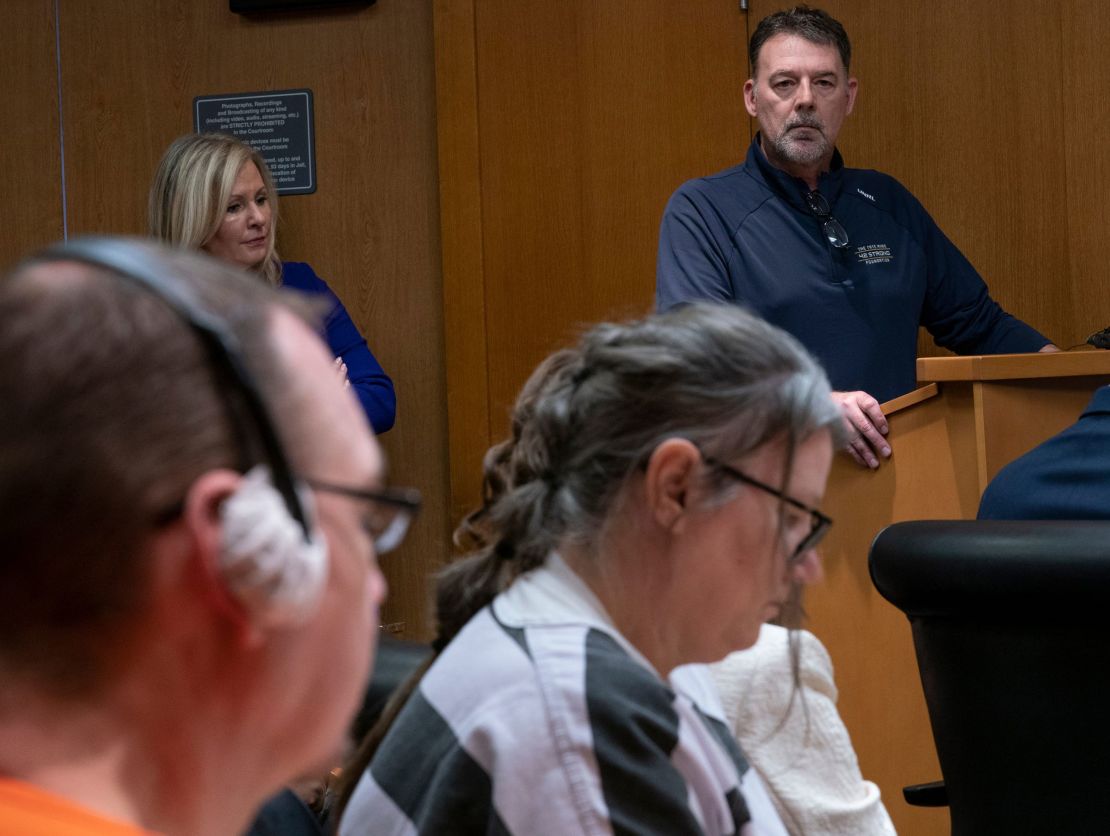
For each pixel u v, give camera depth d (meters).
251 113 4.60
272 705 0.60
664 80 4.40
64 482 0.53
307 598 0.58
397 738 1.22
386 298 4.56
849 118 4.35
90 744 0.56
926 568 1.77
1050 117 4.24
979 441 2.76
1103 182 4.21
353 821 1.22
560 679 1.16
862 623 2.80
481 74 4.45
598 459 1.24
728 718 1.47
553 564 1.27
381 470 0.65
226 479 0.55
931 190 4.31
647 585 1.25
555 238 4.44
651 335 1.25
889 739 2.79
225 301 0.59
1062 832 1.76
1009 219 4.27
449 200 4.46
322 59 4.57
